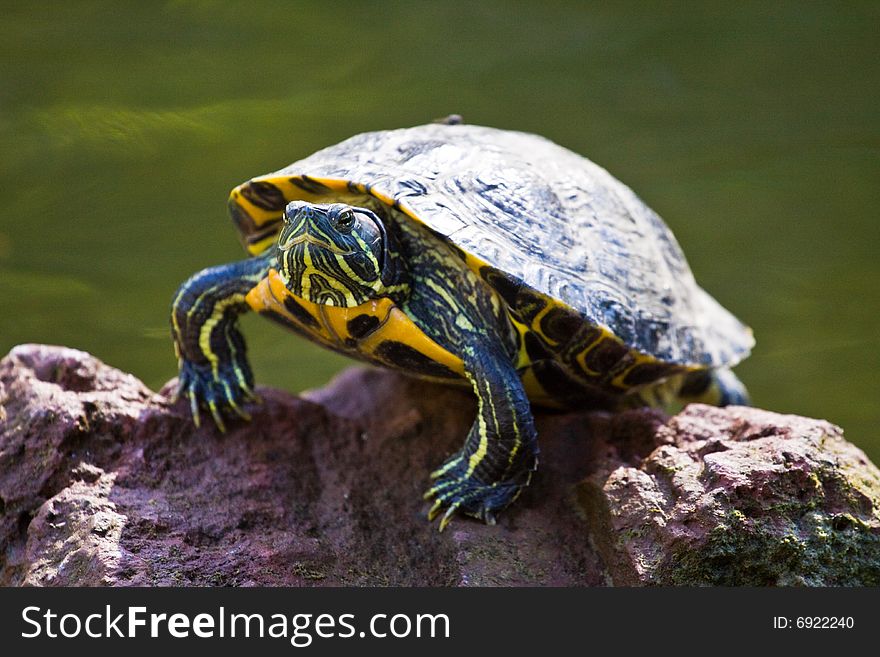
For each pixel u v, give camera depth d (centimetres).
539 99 1778
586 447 834
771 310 1580
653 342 830
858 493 729
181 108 1694
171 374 1418
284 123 1680
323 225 745
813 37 1909
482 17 1933
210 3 1891
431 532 778
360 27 1906
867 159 1703
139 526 738
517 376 769
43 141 1616
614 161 1706
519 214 802
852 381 1466
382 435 884
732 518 696
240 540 752
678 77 1839
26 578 715
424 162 819
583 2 1947
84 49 1773
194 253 1570
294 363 1526
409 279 812
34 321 1470
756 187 1694
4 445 793
